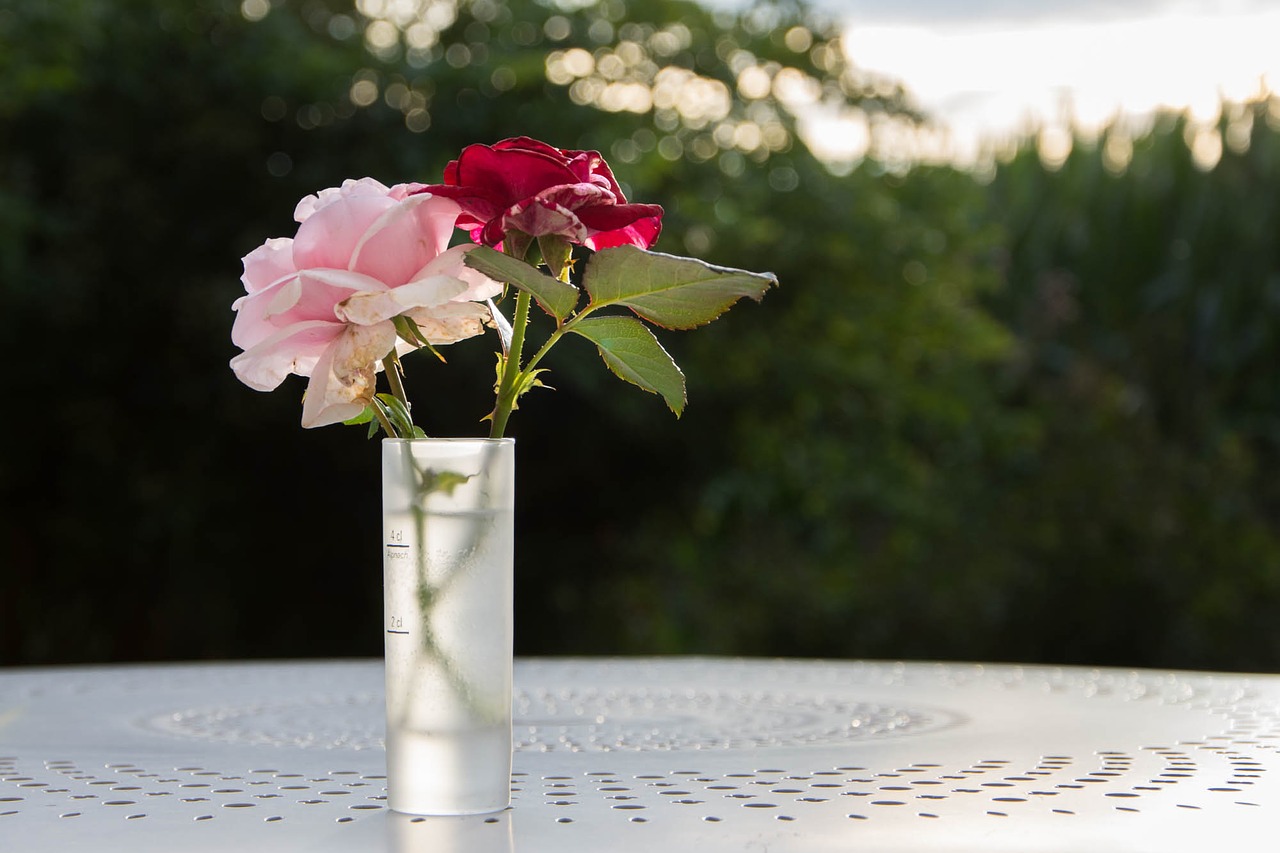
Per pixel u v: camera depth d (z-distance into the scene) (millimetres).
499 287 1045
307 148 6332
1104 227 12758
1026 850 914
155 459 6453
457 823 998
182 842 952
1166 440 10812
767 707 1680
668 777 1190
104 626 6809
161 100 6316
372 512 6684
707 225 6797
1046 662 7652
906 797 1097
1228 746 1360
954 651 7480
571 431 6430
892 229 8336
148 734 1477
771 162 8297
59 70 5754
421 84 6344
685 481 7078
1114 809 1046
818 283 7891
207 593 6715
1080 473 8352
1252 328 11977
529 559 6988
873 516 9102
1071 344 12148
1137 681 1959
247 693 1858
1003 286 11961
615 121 6840
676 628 7586
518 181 962
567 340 5910
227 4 6457
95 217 6129
